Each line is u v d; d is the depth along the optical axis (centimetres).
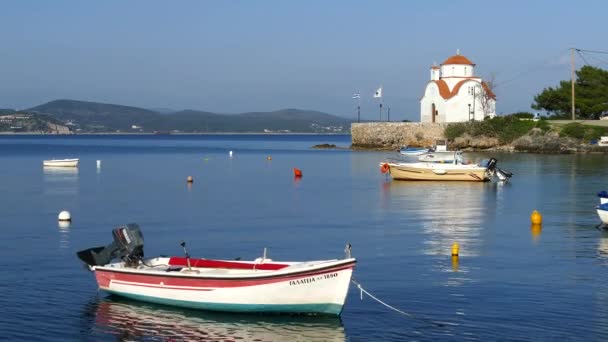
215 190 6512
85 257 2606
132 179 7844
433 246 3503
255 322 2288
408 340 2120
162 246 3541
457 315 2334
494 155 11475
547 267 3003
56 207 5178
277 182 7388
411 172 7419
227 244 3591
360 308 2414
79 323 2288
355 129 15200
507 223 4288
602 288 2648
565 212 4775
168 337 2177
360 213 4794
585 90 13475
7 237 3812
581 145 11725
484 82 14038
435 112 14050
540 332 2167
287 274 2259
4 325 2262
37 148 18562
